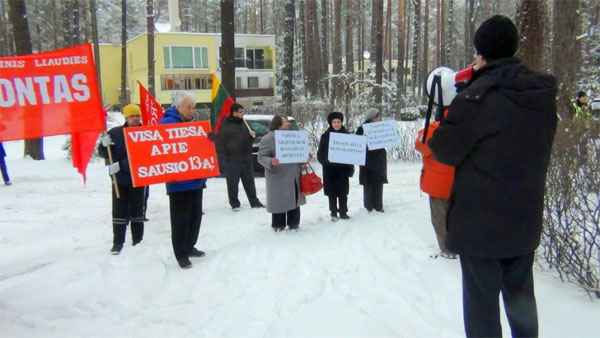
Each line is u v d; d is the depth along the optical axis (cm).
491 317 262
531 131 247
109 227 773
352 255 557
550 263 454
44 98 499
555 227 449
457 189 264
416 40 3017
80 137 604
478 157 253
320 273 494
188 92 587
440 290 446
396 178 1174
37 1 4122
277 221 681
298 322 371
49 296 465
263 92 4162
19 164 1408
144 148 540
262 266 532
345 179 738
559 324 357
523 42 705
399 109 2572
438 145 261
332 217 744
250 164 891
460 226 260
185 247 555
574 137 458
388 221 679
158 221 799
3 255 637
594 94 1034
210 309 429
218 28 5975
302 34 3828
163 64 3806
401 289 451
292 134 657
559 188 437
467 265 268
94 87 517
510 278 271
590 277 403
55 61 502
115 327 395
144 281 504
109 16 5247
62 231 753
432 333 360
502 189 247
